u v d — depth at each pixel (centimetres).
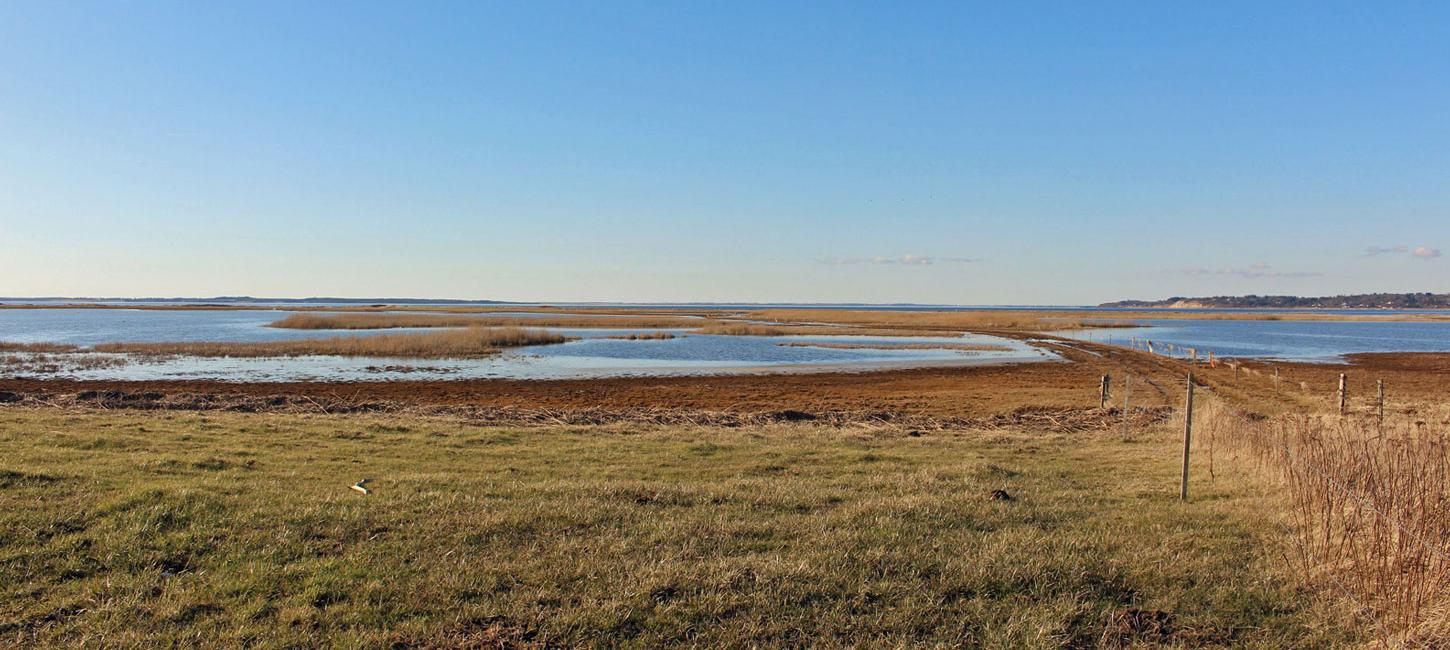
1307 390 2855
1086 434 1862
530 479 1102
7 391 2266
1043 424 2088
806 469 1265
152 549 672
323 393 2850
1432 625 497
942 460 1373
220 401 2208
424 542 711
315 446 1405
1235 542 751
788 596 586
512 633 521
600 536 742
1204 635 535
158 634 510
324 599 574
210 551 676
